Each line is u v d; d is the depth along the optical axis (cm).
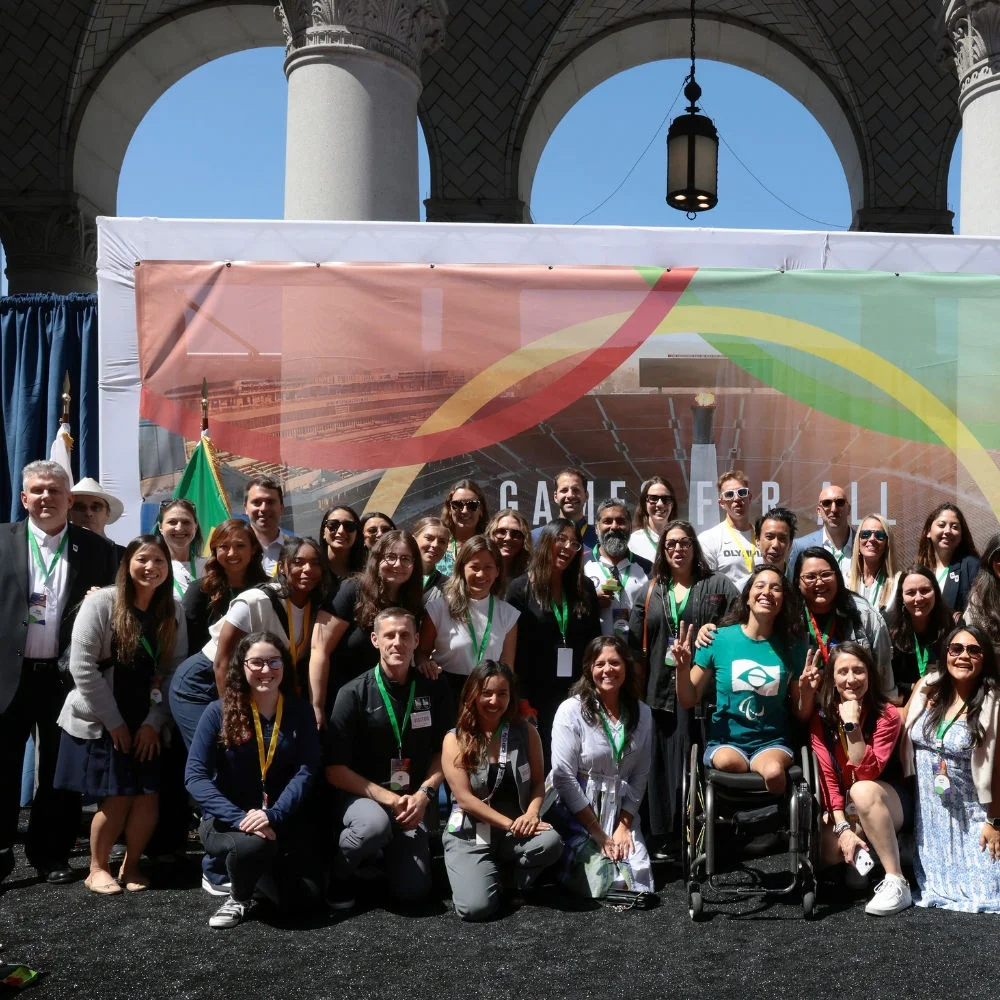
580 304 646
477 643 519
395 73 708
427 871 476
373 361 644
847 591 511
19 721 513
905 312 647
